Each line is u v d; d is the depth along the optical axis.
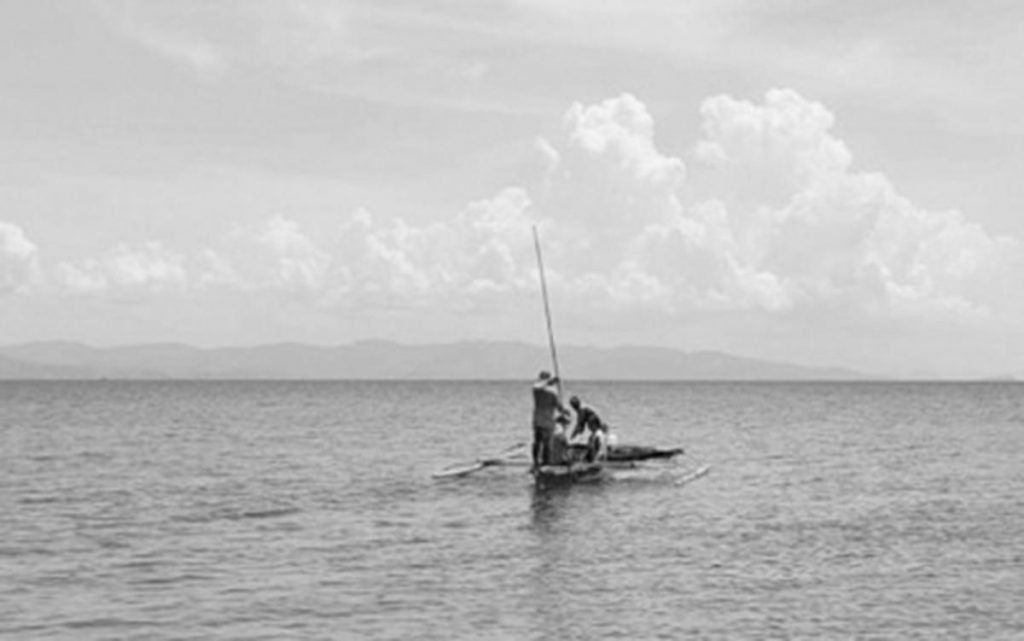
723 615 16.27
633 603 17.06
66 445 54.41
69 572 19.48
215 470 40.34
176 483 35.34
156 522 26.05
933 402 163.00
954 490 34.78
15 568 19.86
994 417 103.12
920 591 18.14
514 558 21.22
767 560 21.11
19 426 73.62
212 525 25.59
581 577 19.20
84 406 120.00
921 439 65.38
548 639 14.84
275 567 20.09
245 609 16.56
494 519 26.95
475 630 15.30
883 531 25.27
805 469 42.81
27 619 15.88
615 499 31.28
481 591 17.95
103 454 48.31
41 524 25.56
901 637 15.13
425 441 60.28
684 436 67.88
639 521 26.75
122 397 166.38
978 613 16.58
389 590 18.00
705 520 27.02
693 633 15.20
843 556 21.67
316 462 44.50
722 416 103.50
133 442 57.31
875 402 163.00
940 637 15.16
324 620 15.88
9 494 31.80
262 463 43.84
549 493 32.56
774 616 16.23
